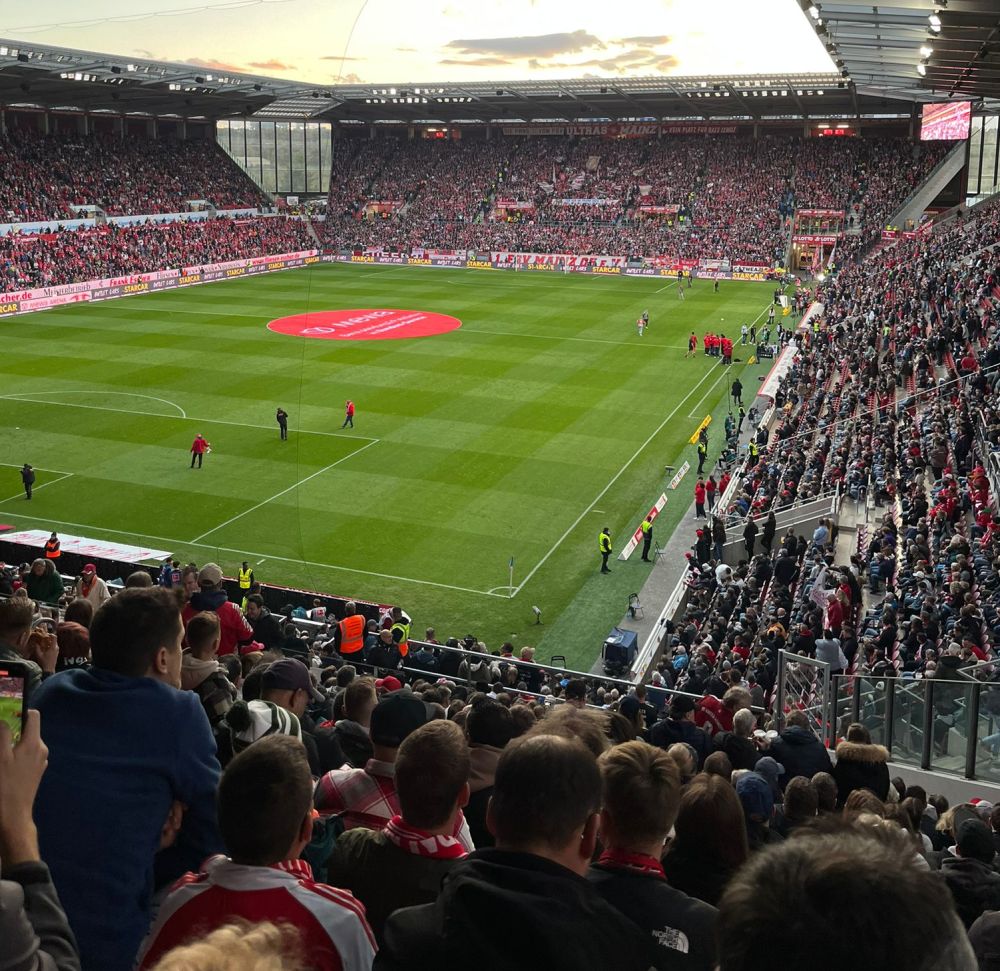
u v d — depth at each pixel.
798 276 102.06
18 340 66.94
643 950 3.14
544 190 118.62
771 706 20.31
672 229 109.00
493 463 44.75
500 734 6.62
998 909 6.63
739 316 80.56
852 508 33.75
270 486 40.72
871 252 96.69
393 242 114.44
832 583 24.80
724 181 112.62
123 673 4.37
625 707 12.74
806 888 1.85
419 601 32.41
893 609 21.72
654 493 42.06
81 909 3.89
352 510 38.91
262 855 3.79
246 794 3.76
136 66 72.12
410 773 4.56
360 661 20.38
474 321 76.88
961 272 57.78
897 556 26.62
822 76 88.00
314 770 7.45
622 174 117.38
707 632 25.06
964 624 18.95
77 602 10.52
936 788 14.06
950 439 32.56
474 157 124.50
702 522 39.19
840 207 105.81
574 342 70.19
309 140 117.50
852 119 109.94
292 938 2.34
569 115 116.56
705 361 65.31
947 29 38.47
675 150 117.62
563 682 21.06
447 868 4.55
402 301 85.38
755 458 42.75
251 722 5.92
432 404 53.66
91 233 92.50
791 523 33.97
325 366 61.34
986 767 13.32
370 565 34.62
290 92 93.50
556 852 3.36
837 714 17.58
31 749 3.00
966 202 93.81
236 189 110.06
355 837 4.73
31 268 83.00
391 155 126.88
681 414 53.47
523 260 107.56
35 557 30.83
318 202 118.88
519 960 2.94
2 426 48.12
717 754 8.66
